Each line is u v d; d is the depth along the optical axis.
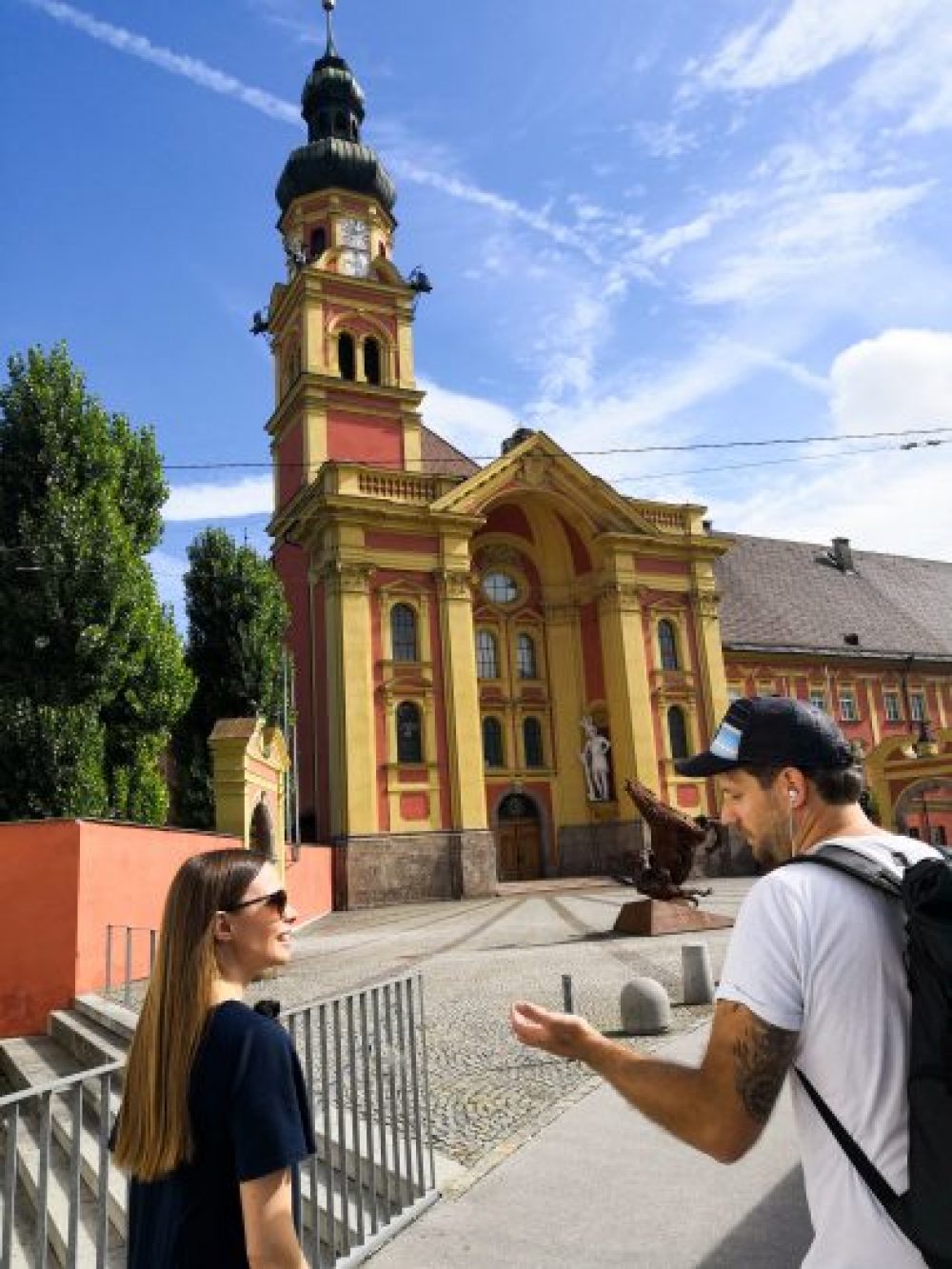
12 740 17.31
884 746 31.00
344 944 18.94
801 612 48.94
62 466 19.31
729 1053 1.80
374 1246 4.73
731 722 2.19
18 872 12.88
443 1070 8.27
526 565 39.59
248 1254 2.04
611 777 36.84
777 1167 5.49
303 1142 2.14
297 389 36.97
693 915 17.53
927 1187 1.58
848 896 1.83
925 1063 1.62
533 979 12.88
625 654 36.53
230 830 17.36
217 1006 2.26
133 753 20.08
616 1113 6.73
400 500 34.31
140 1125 2.15
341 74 43.59
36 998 12.55
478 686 37.12
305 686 34.97
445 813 31.81
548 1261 4.48
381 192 41.66
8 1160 3.39
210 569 29.64
